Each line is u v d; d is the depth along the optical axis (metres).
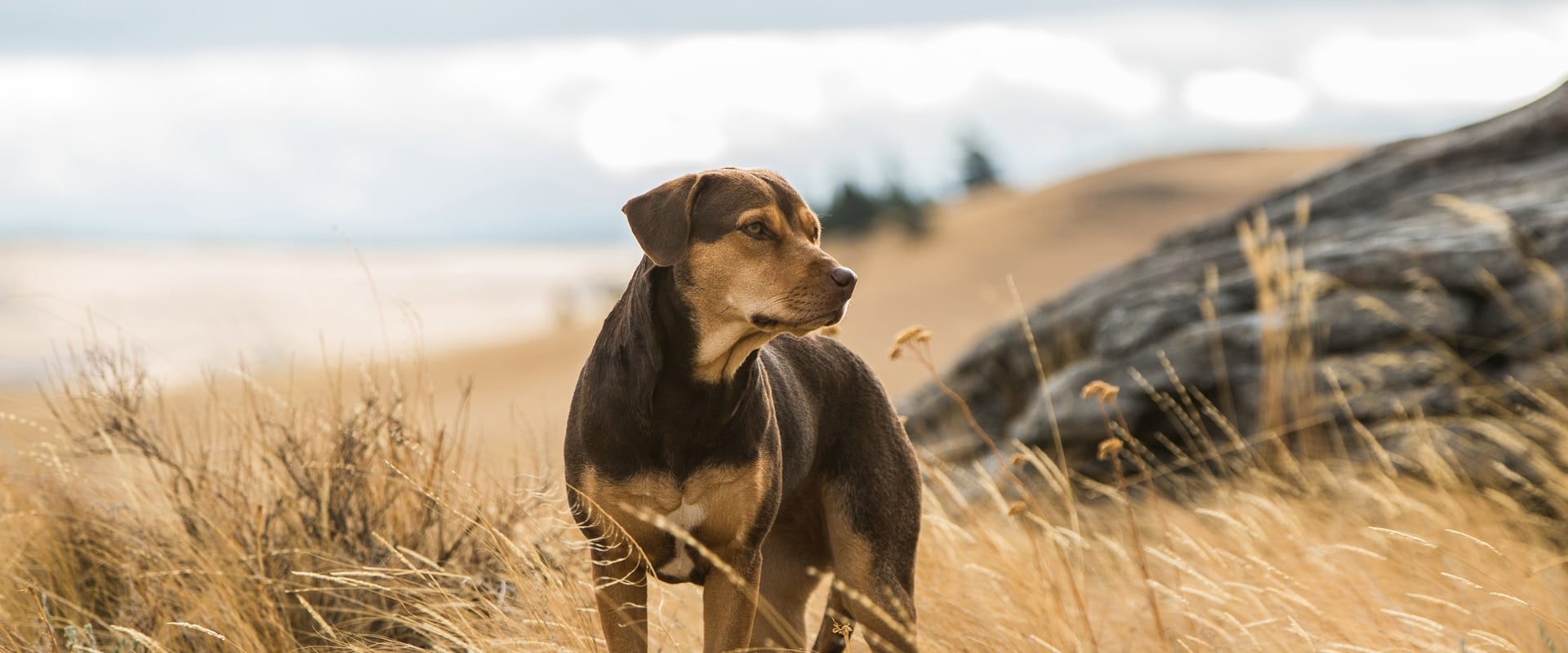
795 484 4.11
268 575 4.50
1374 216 8.04
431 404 5.11
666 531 3.67
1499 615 4.54
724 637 3.73
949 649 4.27
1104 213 59.59
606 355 3.72
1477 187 7.74
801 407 4.11
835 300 3.46
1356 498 5.97
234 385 5.49
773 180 3.73
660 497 3.60
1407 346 6.80
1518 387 6.19
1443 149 8.30
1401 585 4.78
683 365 3.57
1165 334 7.55
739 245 3.54
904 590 4.22
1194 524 6.00
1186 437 7.05
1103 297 8.50
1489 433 5.98
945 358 23.12
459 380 5.30
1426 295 6.80
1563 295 6.37
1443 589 4.76
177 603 4.39
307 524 4.64
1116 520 6.41
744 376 3.63
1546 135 7.93
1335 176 8.83
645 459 3.59
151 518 4.80
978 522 4.69
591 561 3.77
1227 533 5.57
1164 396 7.28
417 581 4.48
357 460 4.75
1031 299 45.72
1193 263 8.32
